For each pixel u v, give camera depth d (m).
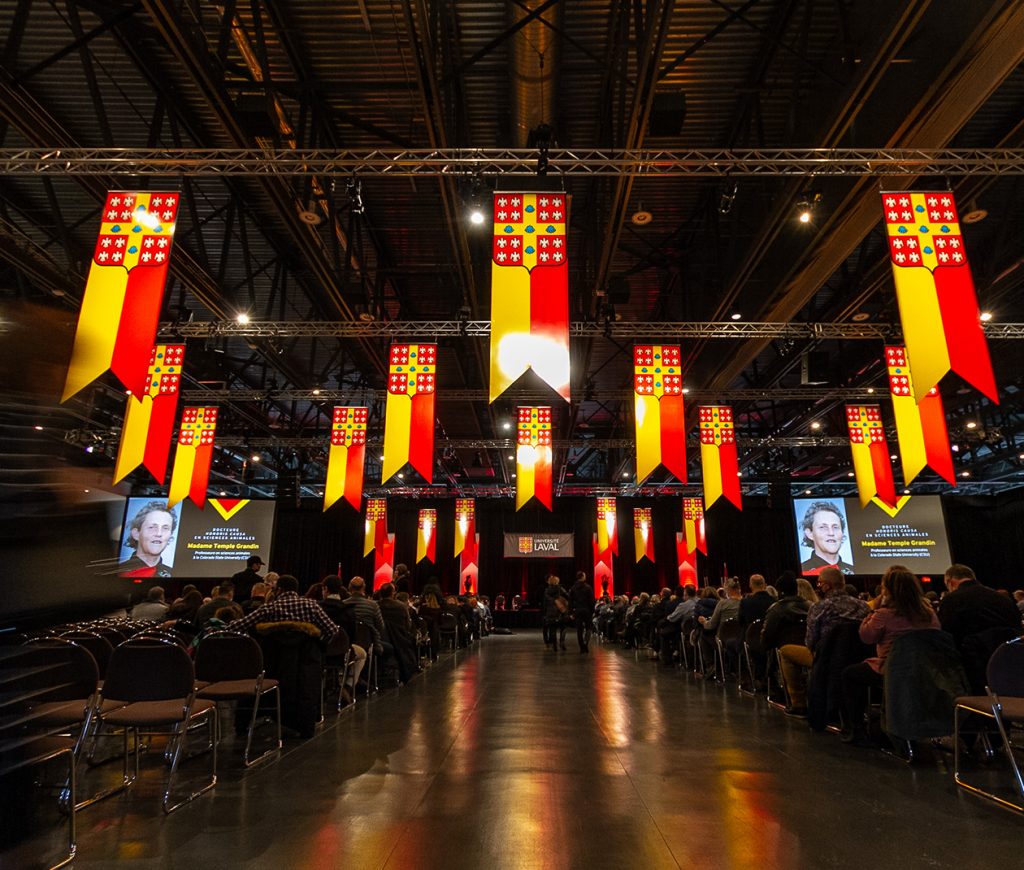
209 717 4.13
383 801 3.25
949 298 6.07
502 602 24.83
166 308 11.14
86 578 1.50
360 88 7.40
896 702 3.96
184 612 7.14
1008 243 9.99
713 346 14.03
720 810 3.09
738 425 21.34
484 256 10.30
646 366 9.91
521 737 4.75
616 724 5.25
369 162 6.80
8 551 1.39
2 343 1.41
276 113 6.91
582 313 11.60
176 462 12.73
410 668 8.09
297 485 20.86
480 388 15.89
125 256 6.44
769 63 7.08
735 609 7.82
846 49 6.11
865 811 3.08
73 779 2.62
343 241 10.56
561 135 8.39
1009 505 21.94
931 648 3.97
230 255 11.44
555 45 6.07
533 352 6.12
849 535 19.45
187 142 8.56
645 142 8.32
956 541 22.72
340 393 14.79
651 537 23.59
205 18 6.58
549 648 14.15
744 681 7.77
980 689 4.08
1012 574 21.88
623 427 20.41
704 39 6.10
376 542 23.09
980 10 5.05
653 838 2.74
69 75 7.58
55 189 9.67
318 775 3.74
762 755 4.19
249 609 6.69
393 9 6.49
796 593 6.22
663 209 10.01
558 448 18.83
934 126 6.33
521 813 3.05
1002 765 3.93
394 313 13.25
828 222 7.98
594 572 25.00
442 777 3.68
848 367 15.06
